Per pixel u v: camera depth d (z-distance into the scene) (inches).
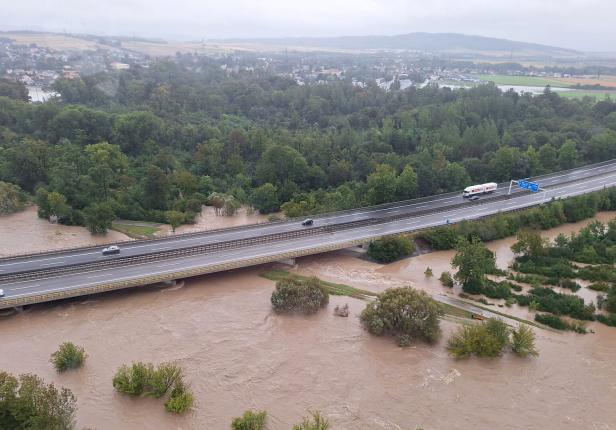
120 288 4045.3
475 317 4008.4
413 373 3260.3
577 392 3129.9
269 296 4247.0
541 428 2824.8
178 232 5659.5
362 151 7721.5
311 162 7470.5
